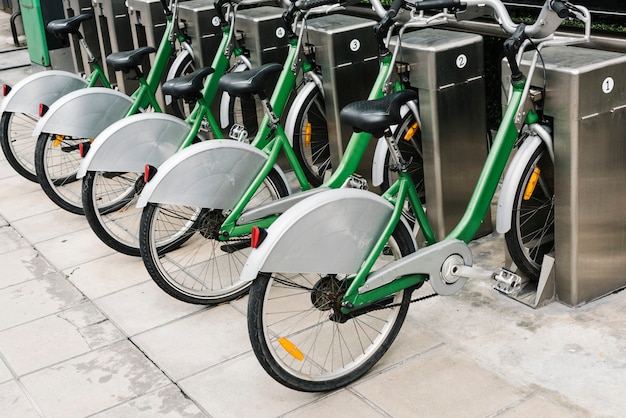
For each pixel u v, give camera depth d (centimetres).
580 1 341
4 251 403
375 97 318
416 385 267
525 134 299
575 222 288
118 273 369
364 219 259
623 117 285
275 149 322
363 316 313
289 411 261
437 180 341
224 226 314
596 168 286
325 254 254
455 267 276
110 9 533
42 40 663
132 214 426
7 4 995
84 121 408
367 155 389
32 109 447
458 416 249
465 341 288
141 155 360
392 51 331
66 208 427
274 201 321
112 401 276
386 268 264
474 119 341
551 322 293
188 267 366
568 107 274
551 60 283
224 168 316
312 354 291
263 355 252
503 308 305
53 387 287
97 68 448
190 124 369
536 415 246
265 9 439
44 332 324
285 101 355
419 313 308
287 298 331
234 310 329
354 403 262
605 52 288
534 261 314
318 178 423
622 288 311
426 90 329
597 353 272
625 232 302
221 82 312
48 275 373
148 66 547
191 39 463
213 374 286
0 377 296
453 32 343
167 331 317
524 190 294
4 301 353
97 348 309
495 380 264
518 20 391
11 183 494
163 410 268
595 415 243
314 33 379
